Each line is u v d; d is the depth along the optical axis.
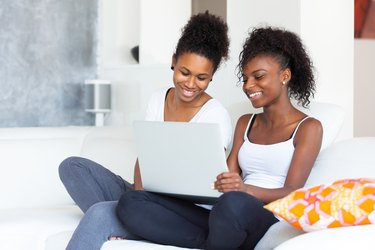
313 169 2.43
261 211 2.07
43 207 3.16
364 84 5.95
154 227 2.21
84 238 2.28
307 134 2.37
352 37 3.70
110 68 5.13
